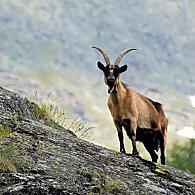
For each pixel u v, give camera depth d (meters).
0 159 28.39
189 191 33.78
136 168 35.28
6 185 26.95
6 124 35.88
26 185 26.94
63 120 44.94
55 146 34.25
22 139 33.53
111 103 48.41
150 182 33.09
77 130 44.62
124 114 48.12
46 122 43.62
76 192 27.78
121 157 36.94
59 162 31.31
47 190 27.12
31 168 29.08
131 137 47.94
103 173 32.00
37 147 32.69
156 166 37.19
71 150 34.56
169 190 32.84
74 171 30.45
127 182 31.84
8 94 42.12
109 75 47.41
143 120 50.50
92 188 28.78
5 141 32.28
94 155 35.16
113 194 29.20
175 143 63.78
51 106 45.44
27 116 42.00
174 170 37.91
